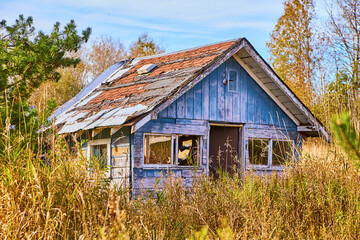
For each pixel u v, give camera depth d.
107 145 12.98
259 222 6.29
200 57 14.09
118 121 11.69
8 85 10.47
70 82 37.12
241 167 13.39
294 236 6.36
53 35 15.27
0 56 10.70
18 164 6.13
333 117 3.95
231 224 6.24
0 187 5.74
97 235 5.45
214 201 7.26
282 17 33.88
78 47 15.98
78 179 6.26
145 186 11.92
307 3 33.44
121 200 6.80
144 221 6.33
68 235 5.47
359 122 4.27
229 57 13.44
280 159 15.05
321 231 6.32
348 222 6.26
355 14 30.08
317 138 15.59
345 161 7.32
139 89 13.96
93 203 5.88
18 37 14.84
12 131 8.15
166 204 7.20
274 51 34.00
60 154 6.66
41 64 13.58
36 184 5.76
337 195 6.96
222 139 14.74
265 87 14.88
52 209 5.59
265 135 14.73
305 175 7.43
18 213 5.44
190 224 6.53
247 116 14.46
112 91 15.59
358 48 29.25
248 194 7.39
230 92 14.16
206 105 13.57
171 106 12.78
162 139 12.60
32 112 9.09
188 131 13.05
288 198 7.09
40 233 5.40
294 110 15.02
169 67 14.82
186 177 12.73
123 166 12.14
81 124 13.23
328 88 7.80
